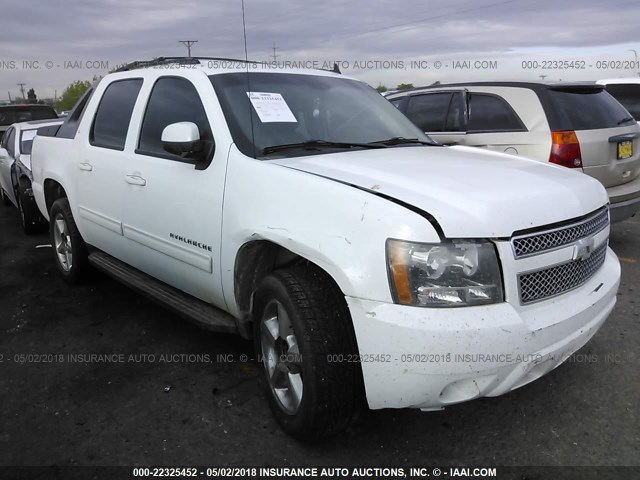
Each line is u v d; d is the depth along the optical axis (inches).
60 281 209.0
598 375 132.0
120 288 198.7
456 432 112.2
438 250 88.9
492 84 241.0
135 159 148.7
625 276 202.7
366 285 91.4
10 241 282.8
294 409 107.3
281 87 142.8
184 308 136.4
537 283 96.8
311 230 99.7
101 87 180.4
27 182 285.7
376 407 95.7
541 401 122.0
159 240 141.5
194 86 136.6
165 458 105.7
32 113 552.4
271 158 120.5
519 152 225.3
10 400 125.9
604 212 116.9
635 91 393.4
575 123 216.2
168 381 133.6
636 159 231.5
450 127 250.8
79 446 109.3
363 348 92.8
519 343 91.0
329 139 135.9
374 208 93.3
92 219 172.6
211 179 123.7
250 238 112.1
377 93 169.8
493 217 92.8
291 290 102.3
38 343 155.4
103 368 140.3
